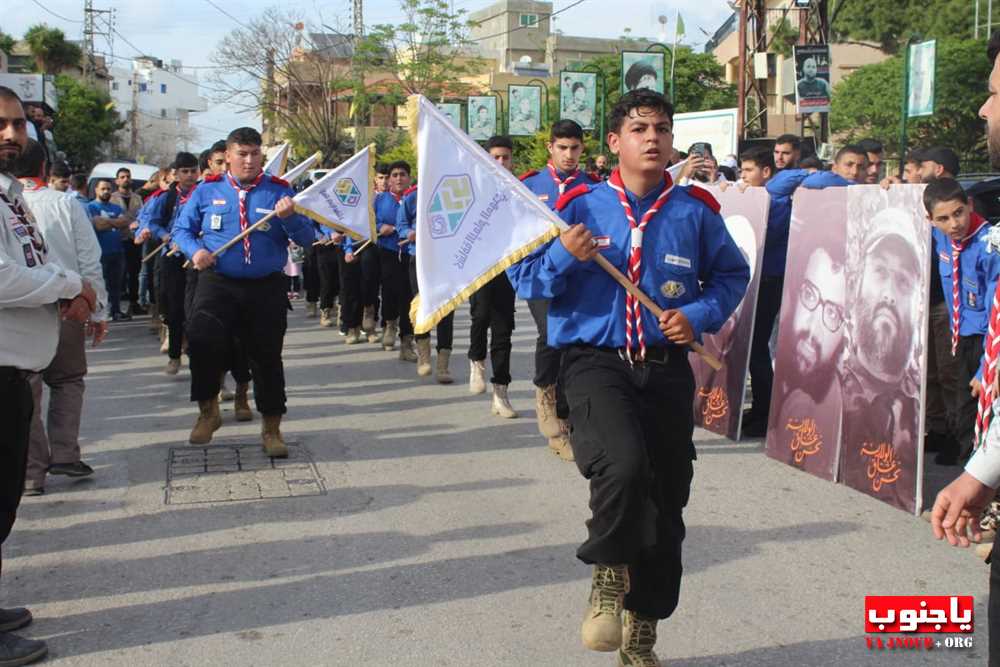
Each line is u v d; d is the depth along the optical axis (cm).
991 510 301
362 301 1235
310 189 692
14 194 434
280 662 395
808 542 524
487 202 403
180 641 413
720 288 393
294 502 593
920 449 566
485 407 859
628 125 381
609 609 343
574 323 383
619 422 353
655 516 344
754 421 761
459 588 466
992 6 3425
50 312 418
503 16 7194
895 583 470
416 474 652
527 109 3397
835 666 391
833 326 637
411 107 412
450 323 962
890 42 3694
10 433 400
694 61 4084
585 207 391
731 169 1184
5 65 3344
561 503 591
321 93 4741
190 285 943
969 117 2878
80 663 395
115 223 1454
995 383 268
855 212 623
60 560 503
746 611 441
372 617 435
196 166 1036
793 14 3866
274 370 686
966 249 577
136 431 769
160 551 514
